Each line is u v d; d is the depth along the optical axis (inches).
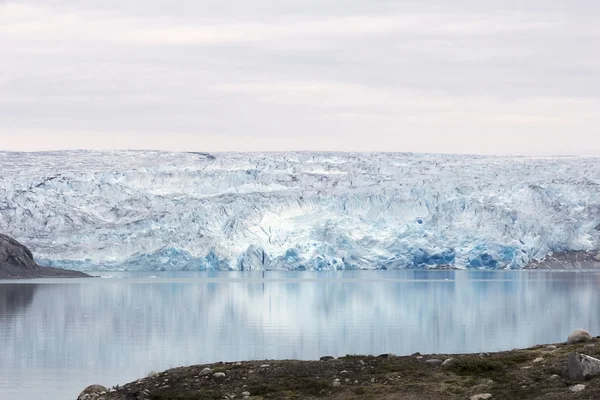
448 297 7313.0
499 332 4276.6
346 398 1756.9
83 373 2938.0
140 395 1887.3
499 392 1684.3
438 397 1700.3
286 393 1831.9
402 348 3582.7
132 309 6028.5
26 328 4557.1
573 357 1711.4
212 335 4188.0
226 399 1811.0
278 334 4232.3
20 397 2453.2
